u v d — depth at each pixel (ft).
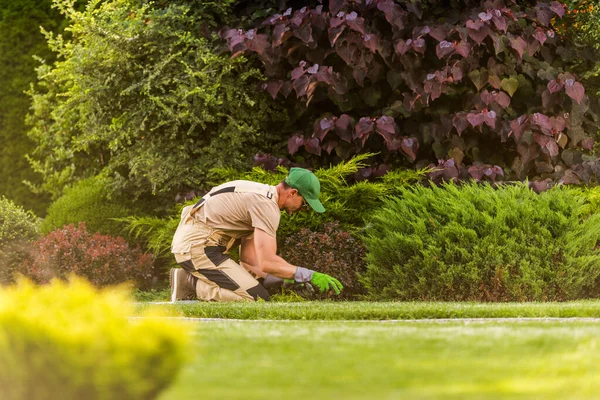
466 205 36.24
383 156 43.21
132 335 10.75
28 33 60.18
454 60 42.27
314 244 38.52
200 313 26.71
